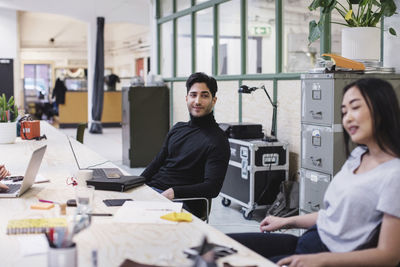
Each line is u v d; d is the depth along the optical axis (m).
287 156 4.81
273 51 7.59
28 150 3.84
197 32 7.71
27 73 18.80
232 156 5.00
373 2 3.55
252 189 4.67
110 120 15.15
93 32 12.33
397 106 1.55
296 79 4.97
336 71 3.40
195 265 1.24
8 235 1.65
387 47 3.77
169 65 8.56
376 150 1.58
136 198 2.26
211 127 2.89
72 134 12.50
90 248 1.53
